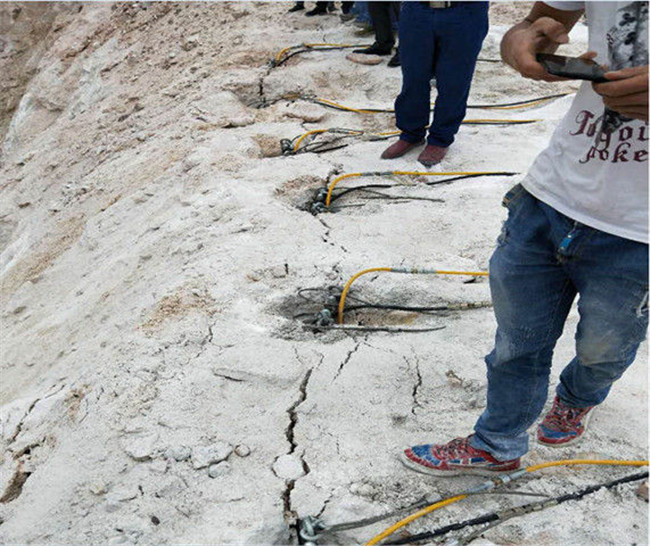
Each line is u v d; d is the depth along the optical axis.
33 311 5.87
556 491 2.91
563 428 3.08
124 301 4.88
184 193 5.91
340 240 4.86
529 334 2.61
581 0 2.45
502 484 2.93
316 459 3.12
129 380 3.57
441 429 3.27
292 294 4.27
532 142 6.34
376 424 3.29
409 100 5.80
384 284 4.30
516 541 2.72
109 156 7.96
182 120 7.50
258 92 7.86
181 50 9.80
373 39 9.03
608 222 2.30
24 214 8.53
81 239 6.35
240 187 5.55
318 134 6.68
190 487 3.01
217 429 3.28
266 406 3.40
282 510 2.88
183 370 3.62
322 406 3.38
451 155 6.11
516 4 9.71
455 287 4.27
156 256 5.18
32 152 9.60
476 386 3.47
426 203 5.33
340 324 4.15
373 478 3.01
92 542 2.83
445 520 2.82
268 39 9.24
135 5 11.42
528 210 2.52
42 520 3.01
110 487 3.08
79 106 10.27
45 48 12.80
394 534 2.77
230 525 2.82
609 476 2.96
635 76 1.99
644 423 3.21
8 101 13.29
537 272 2.51
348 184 5.69
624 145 2.21
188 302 4.21
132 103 9.16
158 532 2.84
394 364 3.62
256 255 4.62
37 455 3.47
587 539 2.70
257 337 3.83
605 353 2.57
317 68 8.13
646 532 2.71
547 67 2.17
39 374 4.79
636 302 2.38
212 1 10.60
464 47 5.39
